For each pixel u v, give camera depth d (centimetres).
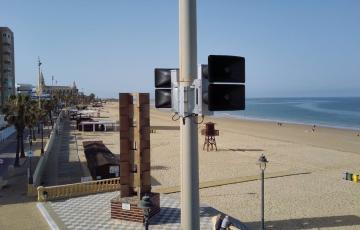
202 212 2212
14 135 6900
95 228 1978
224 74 687
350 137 6819
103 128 8044
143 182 2111
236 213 2342
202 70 736
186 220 1271
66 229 1964
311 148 5369
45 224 2077
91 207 2336
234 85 696
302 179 3300
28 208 2367
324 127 9031
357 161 4262
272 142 6097
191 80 1115
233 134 7462
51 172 3641
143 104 2095
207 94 731
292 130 8300
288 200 2627
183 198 1284
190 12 1134
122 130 2103
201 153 4919
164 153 4894
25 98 4312
